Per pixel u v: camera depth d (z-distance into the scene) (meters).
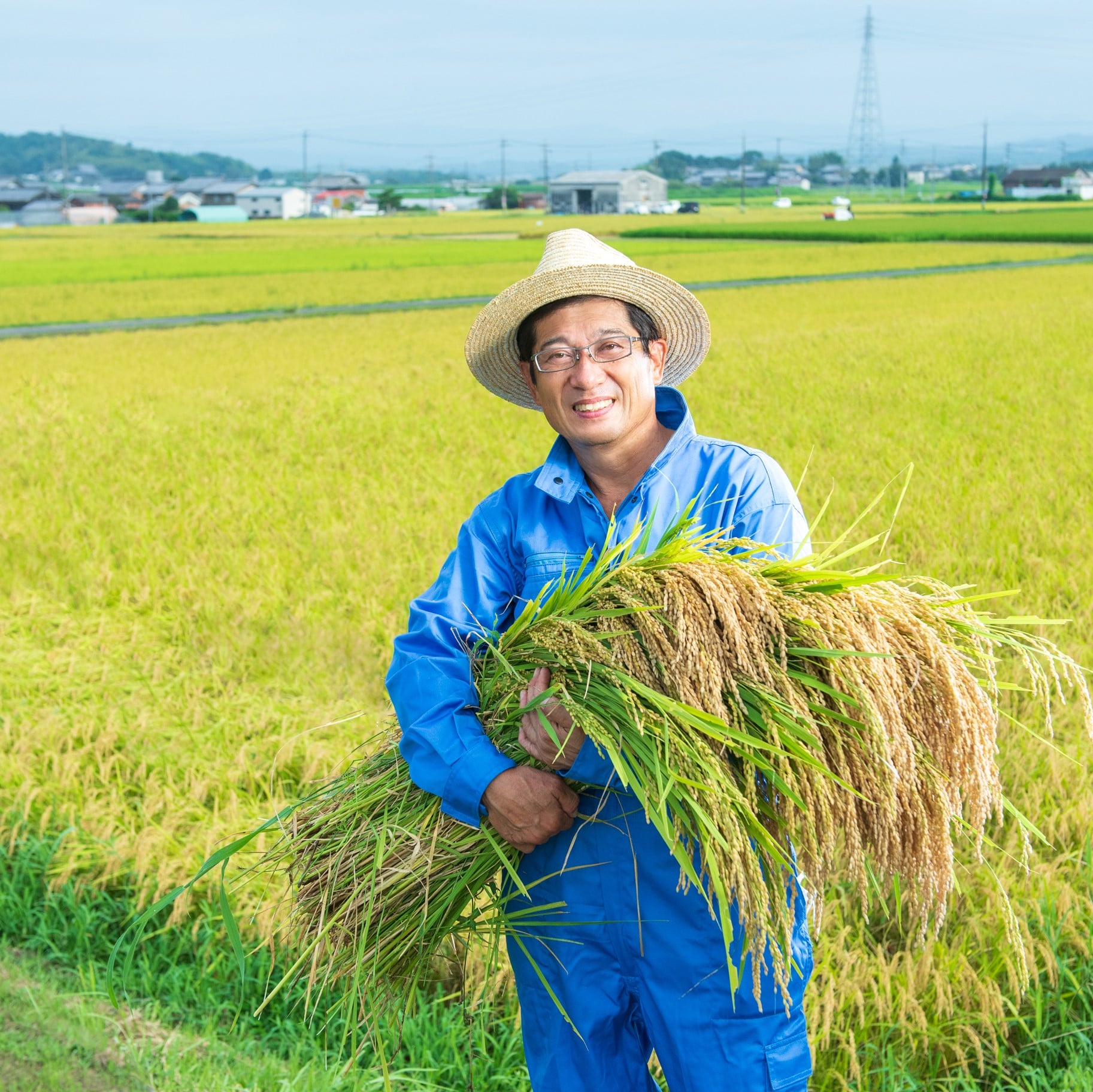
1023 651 1.80
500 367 2.28
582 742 1.81
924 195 182.38
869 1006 2.93
